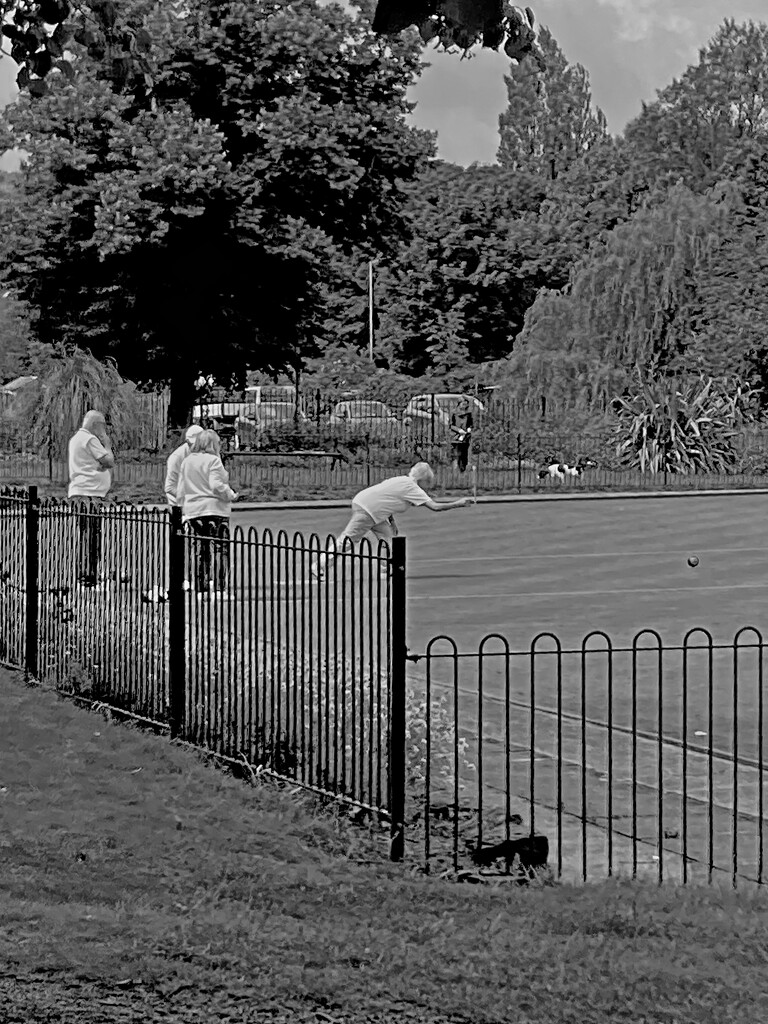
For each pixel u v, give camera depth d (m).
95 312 48.56
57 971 5.54
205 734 9.91
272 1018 5.20
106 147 46.50
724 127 102.69
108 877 7.09
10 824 7.94
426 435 46.34
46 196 46.97
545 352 50.22
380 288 80.69
